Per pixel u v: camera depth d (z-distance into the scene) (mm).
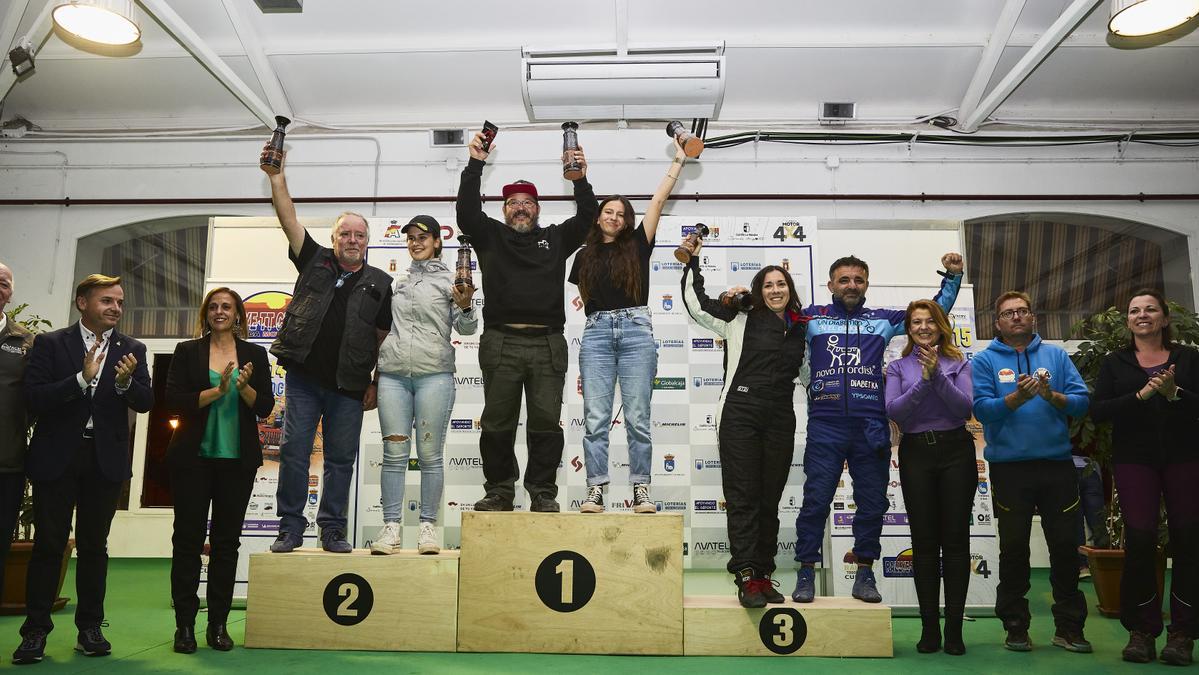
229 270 4883
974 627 3820
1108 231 6793
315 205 6531
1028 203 6449
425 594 3127
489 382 3244
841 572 4285
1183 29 4895
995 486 3355
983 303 6746
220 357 3279
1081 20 5055
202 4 5711
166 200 6562
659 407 4461
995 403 3238
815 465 3303
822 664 2986
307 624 3141
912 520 3264
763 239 4633
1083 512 4867
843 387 3309
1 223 6617
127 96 6555
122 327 6863
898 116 6590
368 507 4430
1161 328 3275
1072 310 6766
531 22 5898
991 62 5871
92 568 3062
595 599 3104
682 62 5348
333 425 3285
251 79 6391
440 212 6492
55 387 2926
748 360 3299
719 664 2965
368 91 6473
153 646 3225
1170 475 3121
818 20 5863
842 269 3443
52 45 6012
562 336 3324
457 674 2771
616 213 3352
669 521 3139
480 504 3211
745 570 3129
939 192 6453
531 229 3367
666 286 4574
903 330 3516
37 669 2846
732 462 3236
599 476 3254
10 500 3008
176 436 3154
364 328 3285
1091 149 6496
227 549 3186
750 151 6504
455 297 3102
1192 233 6453
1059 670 2941
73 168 6656
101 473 3043
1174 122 6547
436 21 5895
